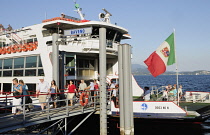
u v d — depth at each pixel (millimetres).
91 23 16094
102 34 10930
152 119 11719
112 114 12586
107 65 20828
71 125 14219
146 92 15141
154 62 12328
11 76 17672
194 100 14922
